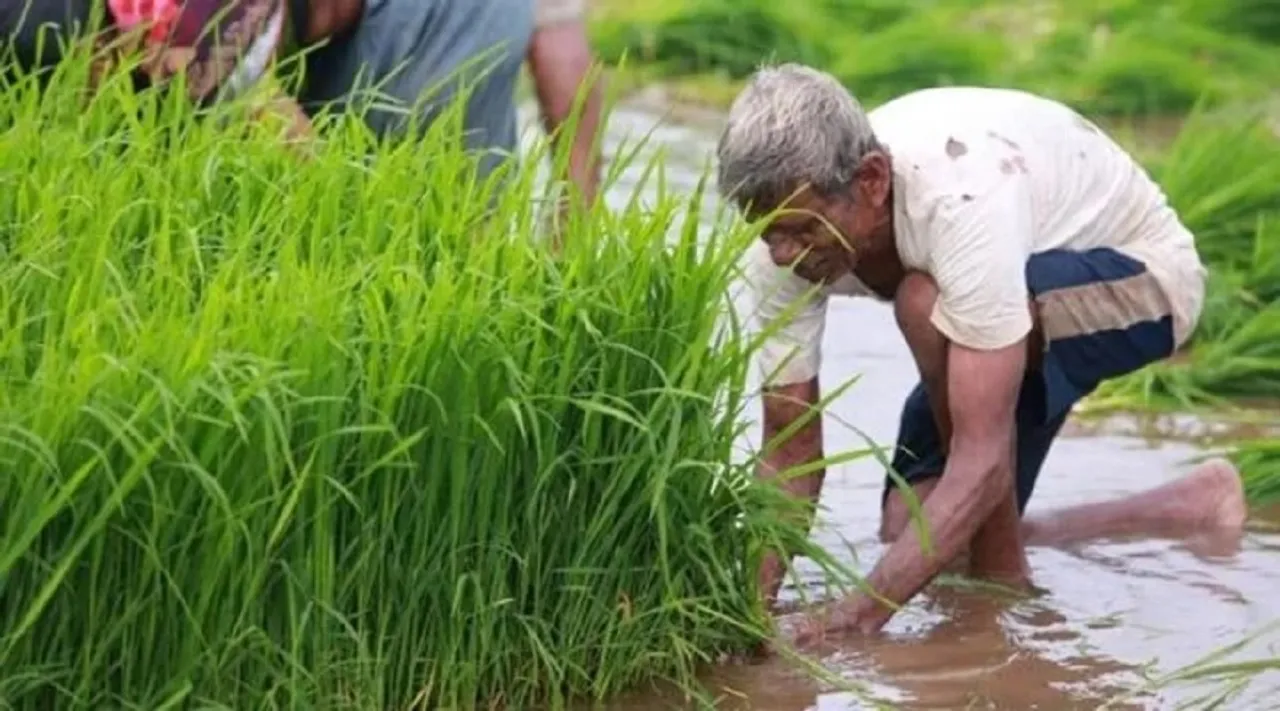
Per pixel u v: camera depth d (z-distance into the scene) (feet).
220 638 16.92
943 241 19.34
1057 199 20.45
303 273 17.67
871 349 28.35
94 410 16.06
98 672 16.72
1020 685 19.15
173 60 21.02
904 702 18.76
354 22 22.61
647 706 18.60
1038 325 20.40
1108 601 21.07
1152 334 20.88
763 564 20.24
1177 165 30.58
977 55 39.60
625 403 18.02
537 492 18.16
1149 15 41.68
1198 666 18.81
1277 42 41.06
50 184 18.71
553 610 18.53
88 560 16.49
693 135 37.88
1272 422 25.93
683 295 18.72
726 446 18.89
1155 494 22.95
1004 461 19.63
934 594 21.12
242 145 19.98
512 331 18.03
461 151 19.75
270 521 16.90
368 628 17.74
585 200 20.68
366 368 17.49
